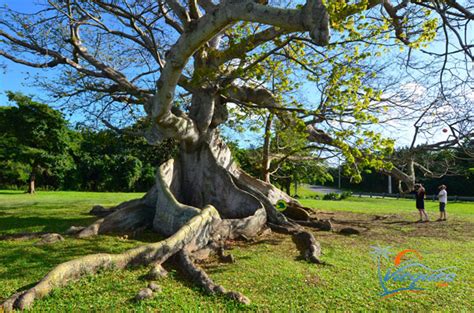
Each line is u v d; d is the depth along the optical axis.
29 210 14.90
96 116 13.62
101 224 9.42
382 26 8.52
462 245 9.47
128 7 10.28
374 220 14.79
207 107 10.88
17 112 27.05
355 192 47.59
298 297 5.18
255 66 8.76
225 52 8.77
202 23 6.66
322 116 8.39
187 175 11.93
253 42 8.62
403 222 14.23
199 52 10.05
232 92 11.87
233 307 4.73
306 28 4.97
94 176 37.25
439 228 12.59
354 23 8.62
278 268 6.60
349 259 7.50
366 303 5.07
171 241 6.94
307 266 6.85
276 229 10.57
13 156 28.17
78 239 8.53
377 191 48.19
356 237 10.26
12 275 5.79
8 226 10.46
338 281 5.98
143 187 38.34
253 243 8.88
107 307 4.60
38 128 27.75
